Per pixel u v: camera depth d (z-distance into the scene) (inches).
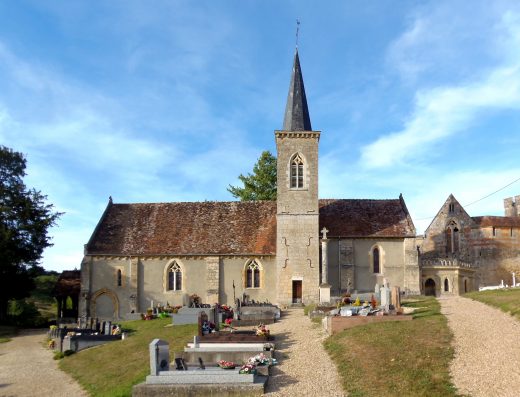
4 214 1988.2
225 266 1865.2
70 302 2148.1
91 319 1560.0
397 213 1966.0
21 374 1104.8
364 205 2017.7
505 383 671.1
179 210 2062.0
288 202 1829.5
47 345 1459.2
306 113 1920.5
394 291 1177.4
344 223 1927.9
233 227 1966.0
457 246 2497.5
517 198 2815.0
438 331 932.0
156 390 743.7
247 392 732.7
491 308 1154.7
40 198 2106.3
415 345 852.0
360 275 1857.8
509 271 2445.9
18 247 2010.3
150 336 1270.9
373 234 1877.5
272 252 1854.1
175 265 1879.9
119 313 1845.5
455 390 664.4
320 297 1647.4
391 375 737.0
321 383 759.1
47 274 3427.7
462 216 2514.8
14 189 2058.3
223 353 908.0
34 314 2261.3
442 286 2016.5
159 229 1977.1
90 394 903.7
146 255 1868.8
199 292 1856.5
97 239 1927.9
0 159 2081.7
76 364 1151.0
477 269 2442.2
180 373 773.3
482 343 845.8
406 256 1859.0
